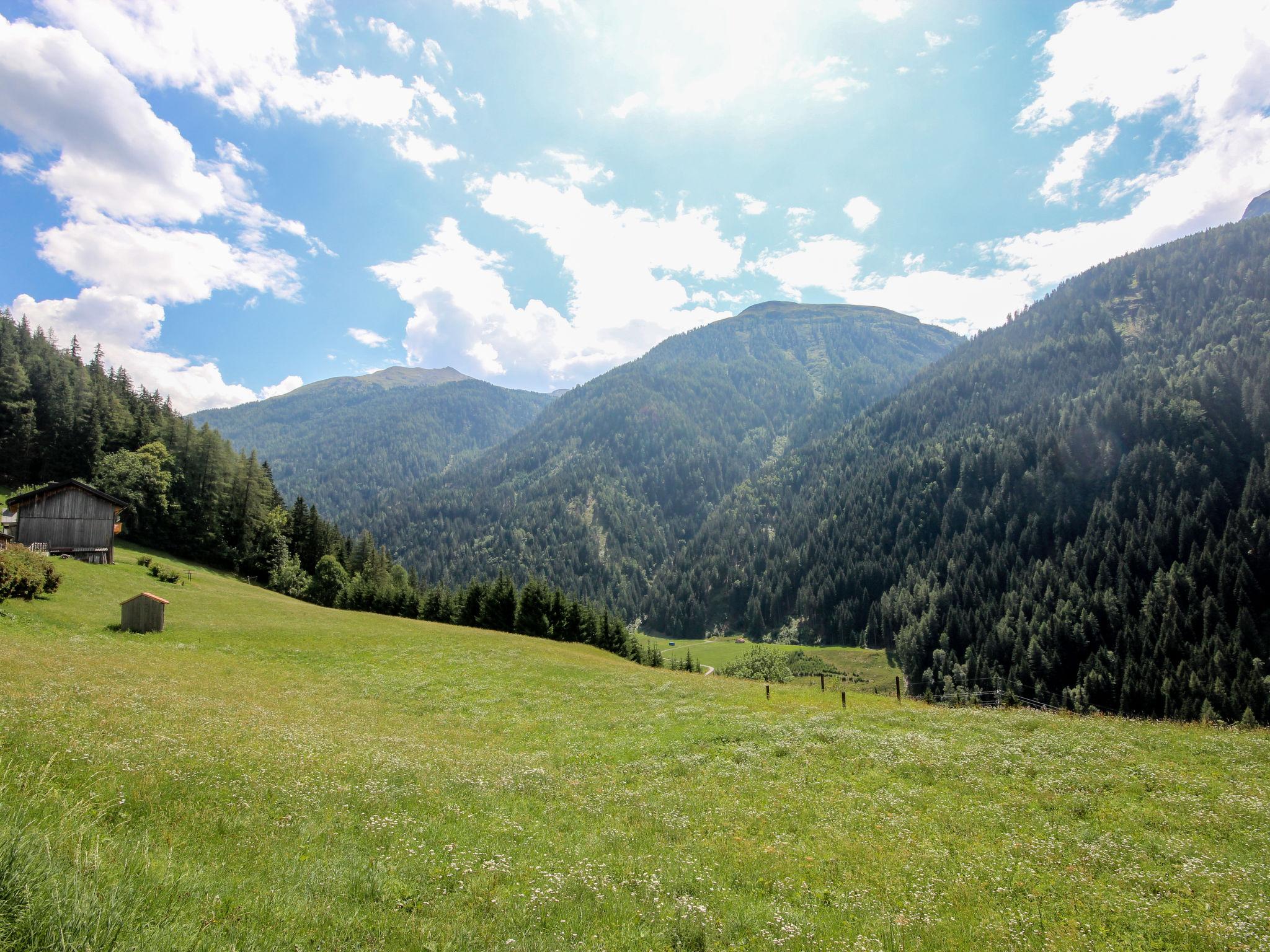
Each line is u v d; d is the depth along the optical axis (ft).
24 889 18.54
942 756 63.87
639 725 89.45
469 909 27.48
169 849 27.40
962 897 34.01
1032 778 56.85
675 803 52.42
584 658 175.42
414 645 161.38
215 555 320.50
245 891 24.95
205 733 53.57
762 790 56.49
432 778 51.88
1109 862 38.91
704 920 29.04
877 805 51.31
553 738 83.56
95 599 149.59
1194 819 45.50
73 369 364.79
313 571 340.39
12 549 133.08
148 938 18.47
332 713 85.15
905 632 505.66
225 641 137.39
